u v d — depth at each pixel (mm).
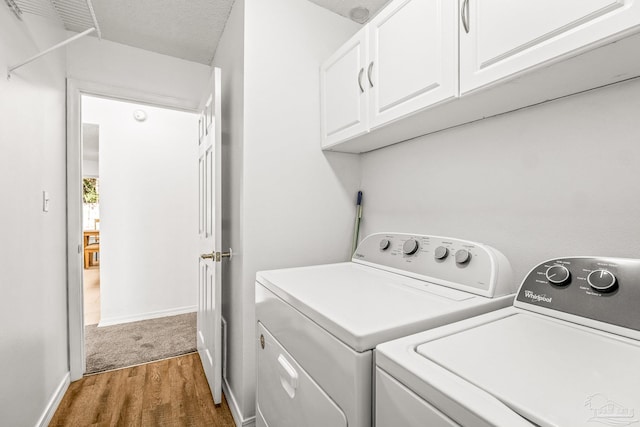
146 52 2283
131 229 3176
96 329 2926
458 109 1122
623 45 683
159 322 3113
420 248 1230
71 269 2027
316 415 804
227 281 1946
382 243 1422
